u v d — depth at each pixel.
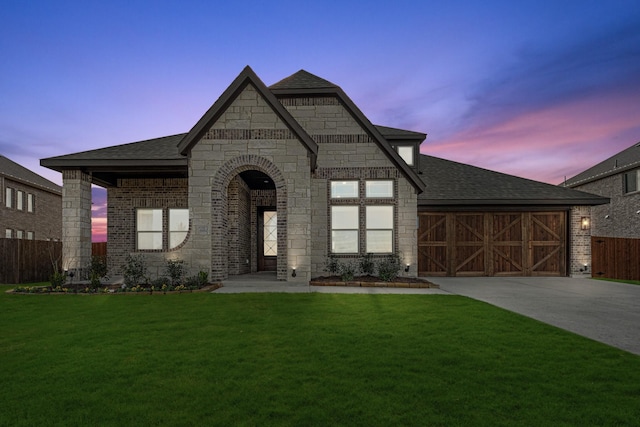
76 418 3.15
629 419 3.16
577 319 7.14
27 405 3.38
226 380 3.95
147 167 12.69
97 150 13.30
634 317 7.34
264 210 16.78
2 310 7.75
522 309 8.15
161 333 5.85
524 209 15.55
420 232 15.44
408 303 8.45
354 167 13.58
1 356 4.73
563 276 15.46
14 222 24.70
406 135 15.84
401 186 13.45
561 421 3.13
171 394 3.61
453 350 5.00
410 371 4.24
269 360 4.57
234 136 11.75
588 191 25.86
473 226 15.53
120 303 8.47
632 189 21.75
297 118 13.87
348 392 3.66
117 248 14.99
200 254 11.50
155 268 11.47
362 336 5.67
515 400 3.51
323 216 13.48
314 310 7.64
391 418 3.14
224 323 6.52
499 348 5.10
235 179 13.92
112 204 15.09
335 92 13.75
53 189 28.86
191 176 11.67
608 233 23.53
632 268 15.33
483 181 16.69
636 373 4.20
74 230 12.50
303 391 3.67
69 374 4.12
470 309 7.77
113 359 4.61
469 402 3.46
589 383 3.92
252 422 3.06
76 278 12.38
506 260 15.50
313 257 13.37
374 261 13.24
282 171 11.70
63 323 6.55
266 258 16.70
